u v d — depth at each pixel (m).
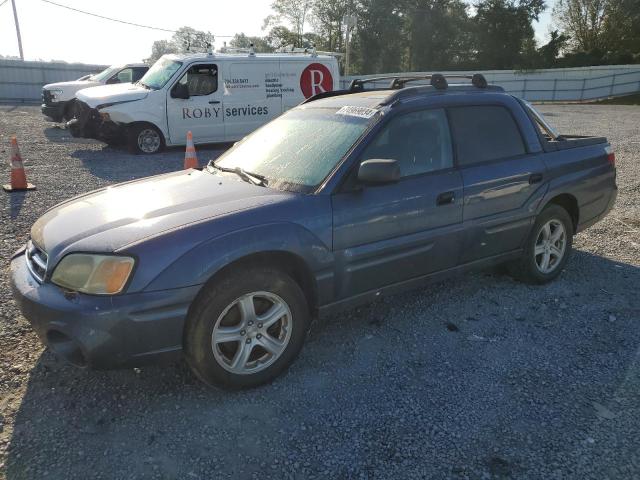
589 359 3.54
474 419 2.93
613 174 5.16
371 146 3.58
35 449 2.66
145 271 2.76
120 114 10.95
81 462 2.58
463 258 4.08
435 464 2.60
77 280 2.82
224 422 2.89
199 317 2.90
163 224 2.98
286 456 2.65
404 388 3.21
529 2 51.19
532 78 37.22
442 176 3.86
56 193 7.65
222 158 4.30
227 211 3.11
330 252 3.33
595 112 25.09
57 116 14.91
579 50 51.41
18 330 3.78
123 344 2.77
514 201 4.27
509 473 2.55
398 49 55.00
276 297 3.15
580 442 2.75
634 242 5.94
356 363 3.48
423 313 4.20
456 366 3.46
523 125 4.48
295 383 3.25
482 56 52.59
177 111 11.45
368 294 3.62
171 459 2.61
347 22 29.92
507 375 3.36
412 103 3.86
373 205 3.48
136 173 9.34
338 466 2.59
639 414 2.97
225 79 11.78
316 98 4.70
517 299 4.45
